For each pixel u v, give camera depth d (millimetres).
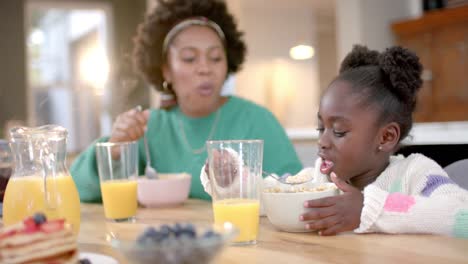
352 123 1081
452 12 3857
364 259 729
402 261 711
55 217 926
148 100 3951
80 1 5680
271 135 1778
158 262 528
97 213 1340
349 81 1114
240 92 5957
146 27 1922
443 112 3973
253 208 860
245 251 811
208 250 536
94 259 713
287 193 936
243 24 5984
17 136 943
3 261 642
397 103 1120
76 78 6238
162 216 1242
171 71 1850
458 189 980
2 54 5414
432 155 1301
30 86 5742
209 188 1096
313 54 6547
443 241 833
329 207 910
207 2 1864
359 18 4570
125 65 2236
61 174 957
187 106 1818
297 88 6430
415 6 4730
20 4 5469
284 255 775
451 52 3926
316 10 6301
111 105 4191
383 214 897
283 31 6301
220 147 874
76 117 6164
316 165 1279
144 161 1864
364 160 1110
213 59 1781
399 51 1113
